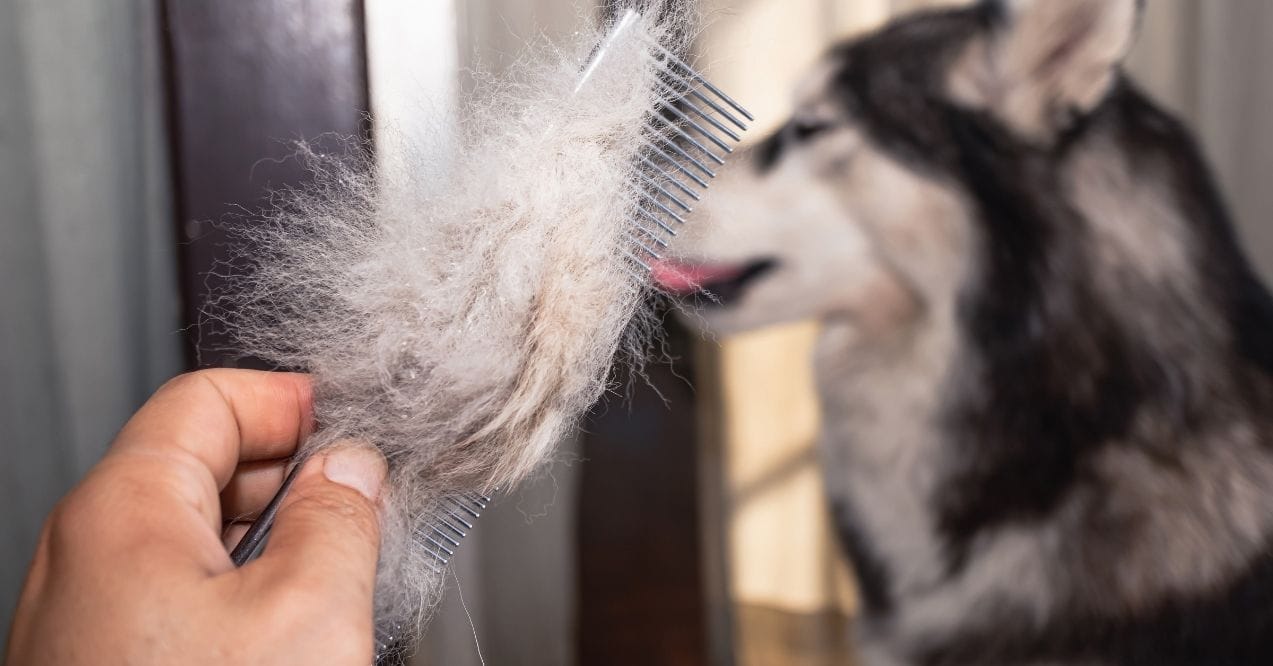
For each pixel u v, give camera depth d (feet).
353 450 1.25
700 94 1.40
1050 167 2.73
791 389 3.09
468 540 2.84
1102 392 2.83
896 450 3.01
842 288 2.81
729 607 3.41
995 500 2.95
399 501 1.26
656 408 4.69
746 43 2.67
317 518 1.12
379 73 2.37
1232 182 2.80
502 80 1.51
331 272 1.37
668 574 4.20
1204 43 2.74
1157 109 2.76
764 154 2.69
